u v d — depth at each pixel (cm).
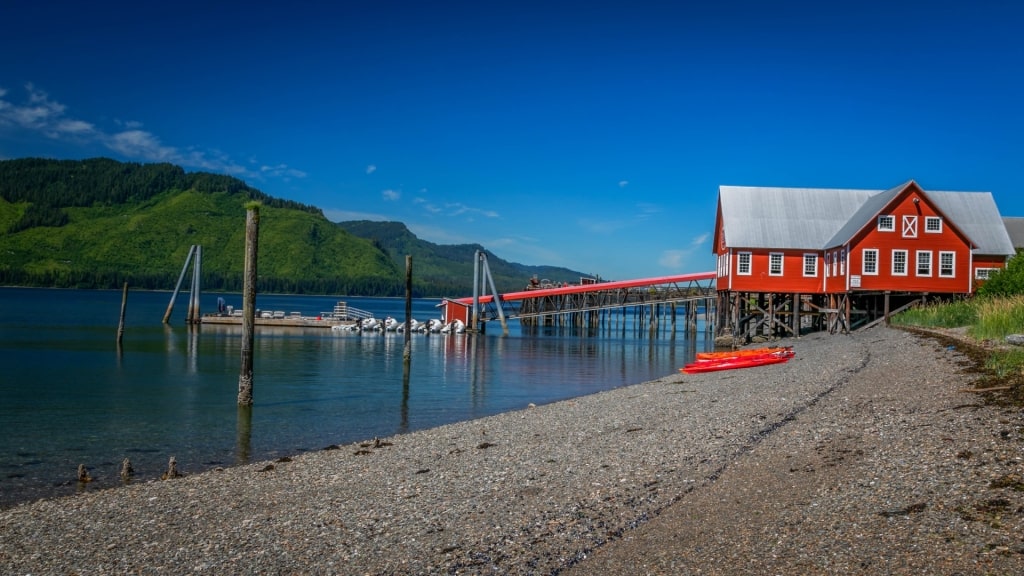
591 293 8406
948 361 2494
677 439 1742
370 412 2678
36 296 19862
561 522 1162
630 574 935
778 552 951
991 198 5578
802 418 1828
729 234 5406
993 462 1173
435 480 1493
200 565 1046
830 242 5262
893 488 1134
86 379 3459
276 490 1455
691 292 7631
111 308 12875
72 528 1231
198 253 7756
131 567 1047
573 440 1844
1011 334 2794
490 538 1106
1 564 1069
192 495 1430
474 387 3434
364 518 1244
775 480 1287
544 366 4491
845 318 5025
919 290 4838
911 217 4844
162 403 2811
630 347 6159
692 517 1134
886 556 894
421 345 6100
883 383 2256
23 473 1738
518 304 13638
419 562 1023
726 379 3042
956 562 852
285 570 1016
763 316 5878
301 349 5434
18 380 3384
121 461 1870
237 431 2281
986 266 5278
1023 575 803
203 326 7781
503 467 1578
